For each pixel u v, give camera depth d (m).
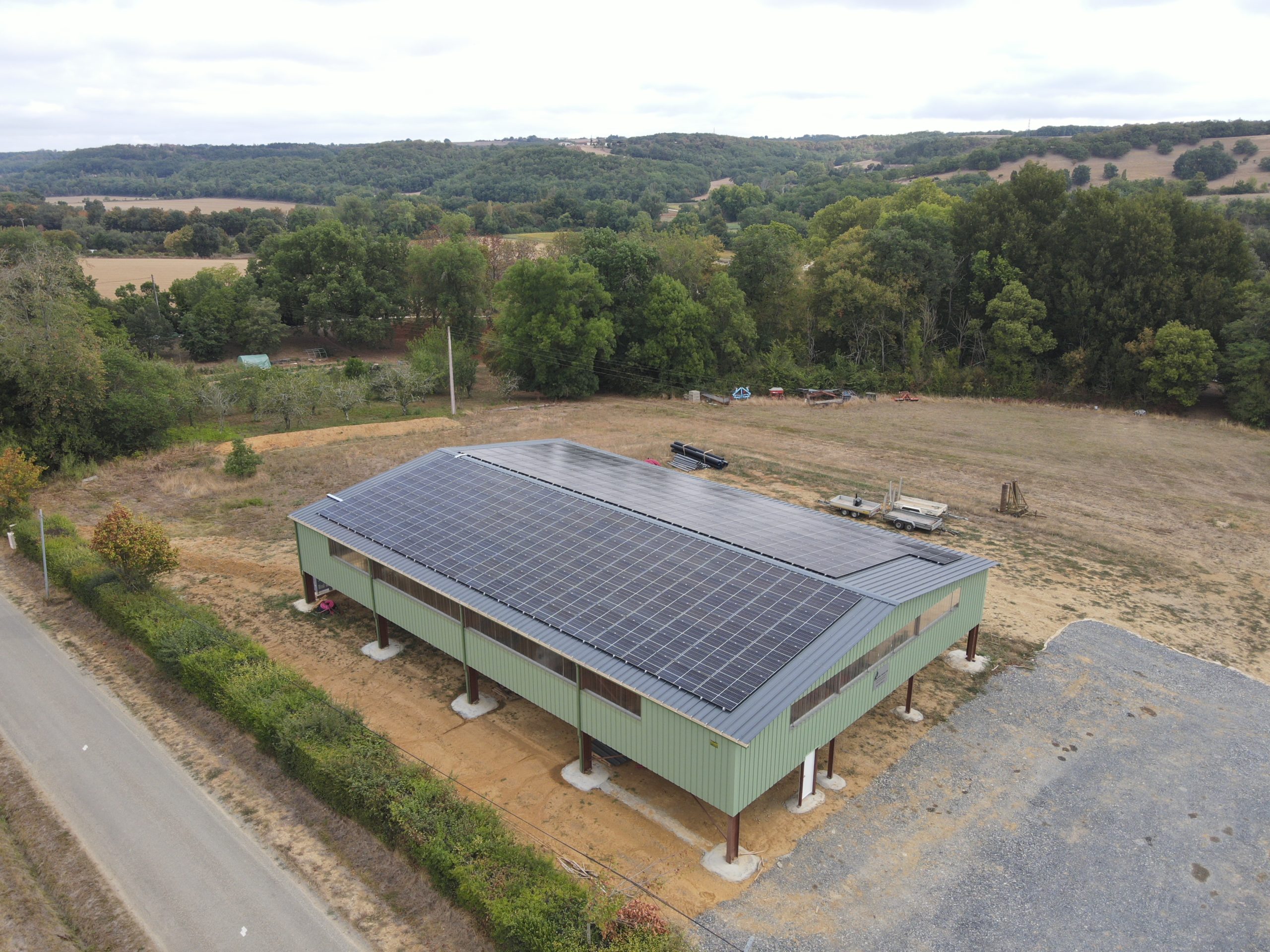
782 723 21.08
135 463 54.28
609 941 17.28
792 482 53.81
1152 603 36.91
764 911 19.89
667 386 84.25
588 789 24.38
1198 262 76.88
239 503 47.88
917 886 20.80
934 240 88.44
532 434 65.75
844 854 21.83
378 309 99.44
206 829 22.27
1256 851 22.20
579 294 80.50
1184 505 50.22
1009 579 39.25
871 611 24.12
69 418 52.94
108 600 32.91
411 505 34.22
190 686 28.28
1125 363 76.62
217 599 36.44
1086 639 33.44
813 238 113.12
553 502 33.09
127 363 59.50
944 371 84.44
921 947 18.98
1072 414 75.81
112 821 22.50
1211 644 33.34
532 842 22.05
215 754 25.55
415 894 19.89
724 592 25.81
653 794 24.25
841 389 82.94
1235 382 71.12
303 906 19.66
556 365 80.31
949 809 23.66
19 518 42.84
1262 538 45.00
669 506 33.09
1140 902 20.44
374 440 62.75
